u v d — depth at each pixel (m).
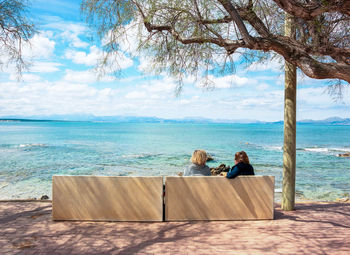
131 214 4.61
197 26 4.20
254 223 4.57
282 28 4.86
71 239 3.80
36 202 5.68
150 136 51.06
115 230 4.19
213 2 4.06
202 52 4.69
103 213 4.59
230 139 44.28
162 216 4.63
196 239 3.85
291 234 4.05
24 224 4.39
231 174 4.64
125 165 16.36
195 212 4.66
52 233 4.02
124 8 4.34
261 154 23.23
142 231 4.16
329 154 23.86
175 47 4.81
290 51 3.45
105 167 15.62
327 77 3.15
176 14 4.34
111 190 4.58
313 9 2.92
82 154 21.45
